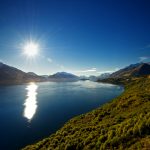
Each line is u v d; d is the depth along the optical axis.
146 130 19.77
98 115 40.00
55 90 177.88
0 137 47.12
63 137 31.27
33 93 151.75
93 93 140.62
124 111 37.69
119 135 21.70
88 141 24.41
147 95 47.69
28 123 59.44
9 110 81.38
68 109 80.12
